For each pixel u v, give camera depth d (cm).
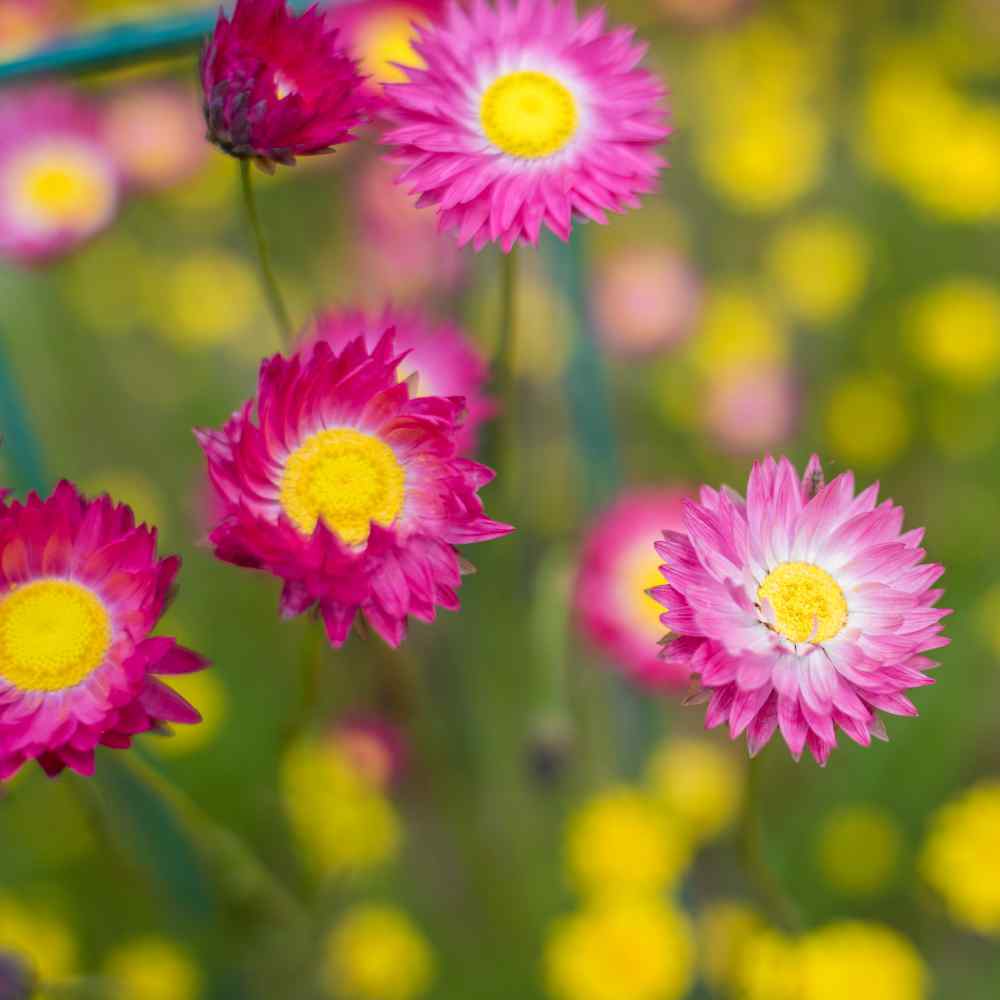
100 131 79
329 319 52
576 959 58
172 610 71
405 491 44
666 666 57
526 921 67
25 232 76
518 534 71
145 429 83
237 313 83
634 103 47
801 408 86
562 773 62
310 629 48
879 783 69
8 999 51
